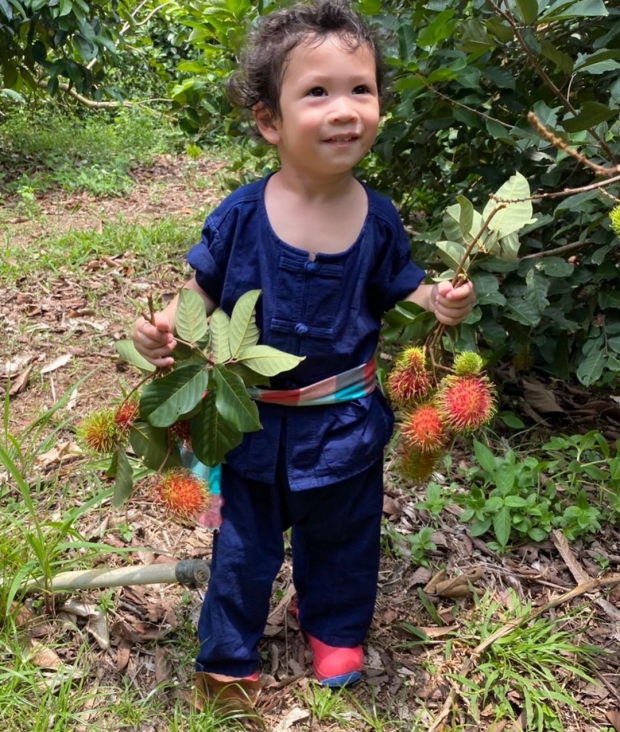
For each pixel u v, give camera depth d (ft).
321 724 6.12
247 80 5.28
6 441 8.96
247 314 4.99
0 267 13.26
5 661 6.35
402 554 7.91
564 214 8.81
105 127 25.29
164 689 6.32
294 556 6.67
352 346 5.46
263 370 4.94
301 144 4.93
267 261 5.32
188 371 4.98
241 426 4.91
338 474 5.61
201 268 5.51
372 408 5.78
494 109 9.05
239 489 5.75
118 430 5.19
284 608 7.16
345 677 6.34
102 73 21.33
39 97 26.30
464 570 7.79
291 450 5.55
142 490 8.50
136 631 6.80
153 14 29.73
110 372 10.69
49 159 20.66
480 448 8.46
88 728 5.91
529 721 6.14
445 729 6.13
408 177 10.83
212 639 5.87
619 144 7.93
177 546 7.84
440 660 6.76
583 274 8.81
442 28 7.68
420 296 5.52
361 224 5.40
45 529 7.64
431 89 8.09
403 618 7.20
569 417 10.46
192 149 13.84
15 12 17.99
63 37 18.39
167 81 30.83
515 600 7.26
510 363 11.32
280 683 6.44
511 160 9.16
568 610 7.35
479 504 8.15
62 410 9.80
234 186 11.99
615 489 8.46
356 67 4.86
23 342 11.25
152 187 19.98
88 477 8.57
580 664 6.76
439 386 5.24
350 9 5.12
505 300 8.04
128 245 14.66
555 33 8.87
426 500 8.46
